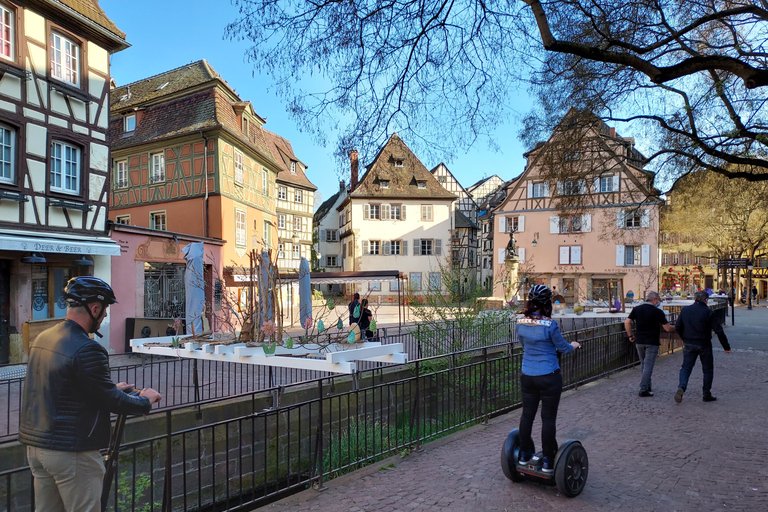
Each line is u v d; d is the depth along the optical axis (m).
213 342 6.76
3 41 12.00
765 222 31.88
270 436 7.45
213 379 10.14
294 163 42.38
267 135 40.22
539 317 4.39
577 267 38.66
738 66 5.46
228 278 21.19
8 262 12.45
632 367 10.77
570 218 13.66
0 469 5.21
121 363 12.12
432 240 45.91
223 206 21.92
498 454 5.37
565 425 6.34
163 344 7.57
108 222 14.76
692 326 7.43
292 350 6.31
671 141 12.10
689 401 7.53
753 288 46.22
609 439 5.73
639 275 36.62
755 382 8.87
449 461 5.23
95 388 2.55
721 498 4.12
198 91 23.23
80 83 14.09
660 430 6.05
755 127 9.90
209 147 21.83
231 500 7.00
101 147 14.63
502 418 7.04
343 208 51.53
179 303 17.78
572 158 12.14
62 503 2.69
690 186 13.84
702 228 33.91
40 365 2.56
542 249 40.19
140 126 24.17
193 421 6.70
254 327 6.65
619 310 14.28
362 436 6.75
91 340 2.61
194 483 6.67
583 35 8.84
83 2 14.24
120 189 24.42
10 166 12.20
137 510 5.93
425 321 10.50
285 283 7.18
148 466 6.27
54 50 13.37
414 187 46.41
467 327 10.23
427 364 9.73
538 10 5.45
